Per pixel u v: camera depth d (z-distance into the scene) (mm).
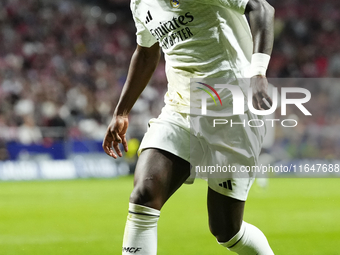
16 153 20047
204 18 3506
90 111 25281
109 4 32938
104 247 6172
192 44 3568
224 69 3584
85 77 28422
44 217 9297
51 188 16250
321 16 33906
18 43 28141
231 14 3574
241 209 3699
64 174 20516
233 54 3602
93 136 21531
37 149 20391
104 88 28422
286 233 7246
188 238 6770
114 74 29953
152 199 3385
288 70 32312
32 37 29000
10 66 26531
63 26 30328
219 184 3615
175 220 8594
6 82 25078
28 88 25156
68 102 25156
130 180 20047
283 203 11477
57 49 29141
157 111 27109
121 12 33125
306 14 33812
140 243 3352
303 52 32938
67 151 20812
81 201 12250
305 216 9188
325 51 33188
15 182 19172
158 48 4141
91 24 31500
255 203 11484
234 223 3721
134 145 21844
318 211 9961
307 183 18500
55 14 30531
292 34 33281
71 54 29375
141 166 3480
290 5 33875
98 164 21156
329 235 7070
